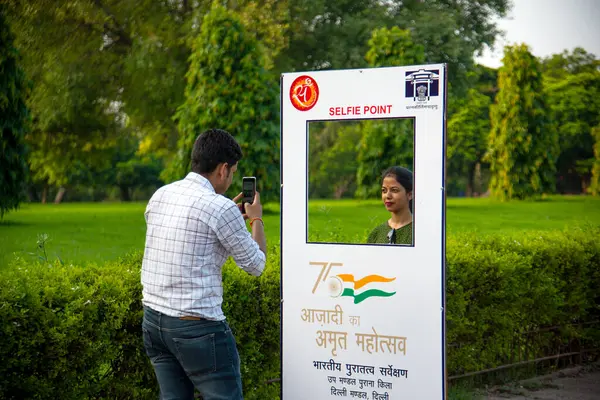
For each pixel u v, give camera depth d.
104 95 23.98
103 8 23.06
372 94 3.34
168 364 2.95
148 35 22.86
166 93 22.12
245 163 14.73
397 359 3.36
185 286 2.80
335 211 16.39
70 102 22.53
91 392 3.38
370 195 17.67
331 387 3.52
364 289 3.42
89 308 3.31
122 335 3.48
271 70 22.92
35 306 3.15
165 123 24.83
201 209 2.83
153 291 2.88
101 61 23.52
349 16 25.17
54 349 3.18
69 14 22.08
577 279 5.80
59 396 3.26
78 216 19.64
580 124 37.75
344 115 3.41
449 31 24.06
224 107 14.66
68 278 3.58
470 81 27.95
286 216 3.58
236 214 2.87
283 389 3.62
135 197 45.16
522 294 5.26
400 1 26.19
